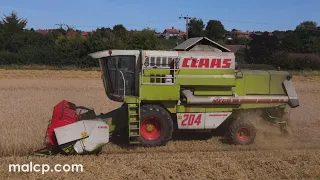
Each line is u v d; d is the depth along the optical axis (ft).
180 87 31.65
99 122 28.14
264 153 29.12
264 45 150.10
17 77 92.63
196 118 32.37
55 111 30.37
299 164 26.48
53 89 69.26
